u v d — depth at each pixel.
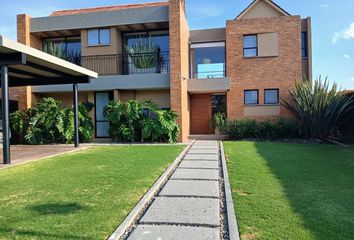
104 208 4.79
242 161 8.92
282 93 17.81
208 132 19.38
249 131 16.38
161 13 15.86
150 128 14.89
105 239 3.72
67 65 10.67
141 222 4.32
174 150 11.52
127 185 6.20
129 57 17.05
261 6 18.86
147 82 15.70
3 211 4.67
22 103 16.48
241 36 18.17
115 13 16.38
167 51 17.16
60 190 5.84
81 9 19.97
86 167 8.16
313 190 5.79
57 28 16.84
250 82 18.05
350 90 15.89
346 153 10.59
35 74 12.12
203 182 6.66
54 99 16.55
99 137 16.86
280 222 4.18
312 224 4.10
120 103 15.41
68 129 15.03
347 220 4.25
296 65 17.78
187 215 4.59
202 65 19.52
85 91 16.77
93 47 16.97
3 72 8.77
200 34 19.17
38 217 4.39
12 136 15.71
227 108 18.16
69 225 4.09
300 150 11.34
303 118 15.69
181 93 15.27
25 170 7.88
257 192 5.66
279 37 17.92
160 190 6.02
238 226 4.04
